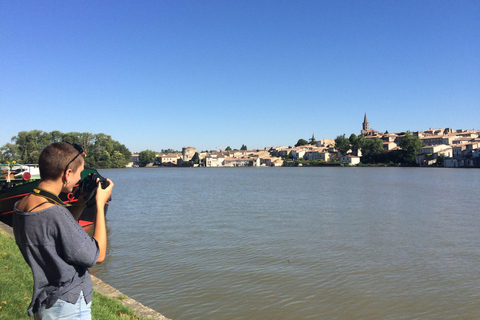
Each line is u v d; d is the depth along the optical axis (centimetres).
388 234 2252
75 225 283
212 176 12800
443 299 1218
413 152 18988
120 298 929
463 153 17800
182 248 1877
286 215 3111
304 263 1603
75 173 304
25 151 12088
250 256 1720
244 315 1088
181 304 1159
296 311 1118
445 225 2605
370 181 8469
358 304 1173
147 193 5684
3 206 2052
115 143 19175
